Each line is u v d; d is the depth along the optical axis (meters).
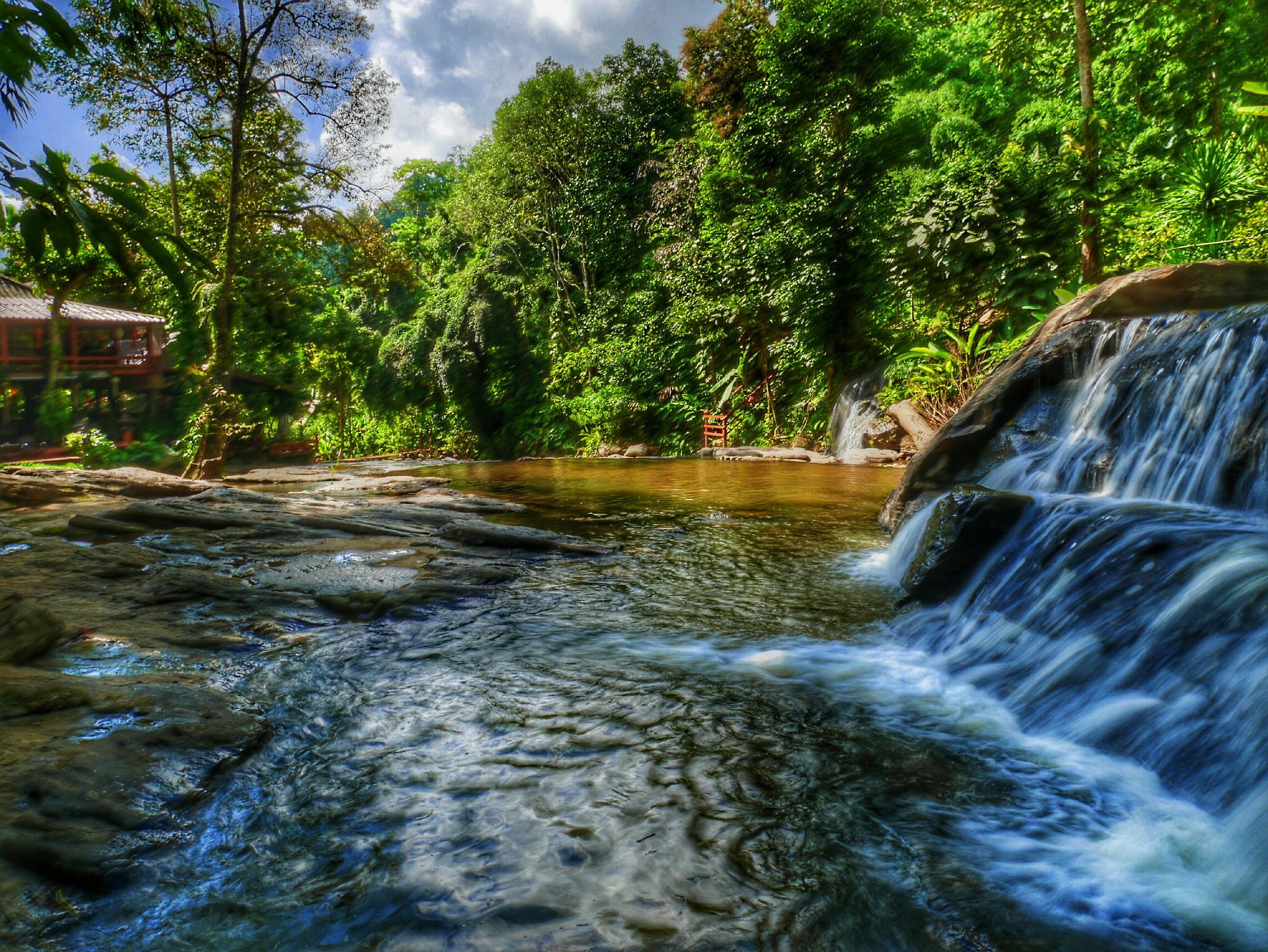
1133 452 4.84
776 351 19.06
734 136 20.14
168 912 1.84
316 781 2.51
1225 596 2.77
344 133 18.91
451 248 42.25
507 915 1.81
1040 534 4.11
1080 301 6.48
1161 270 6.17
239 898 1.89
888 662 3.71
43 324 26.45
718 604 4.71
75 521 6.65
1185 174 12.30
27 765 2.35
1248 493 3.92
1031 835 2.18
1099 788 2.45
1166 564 3.22
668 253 23.28
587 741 2.81
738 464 14.95
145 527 6.80
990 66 28.48
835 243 18.11
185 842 2.13
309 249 24.69
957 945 1.72
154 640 3.86
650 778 2.52
